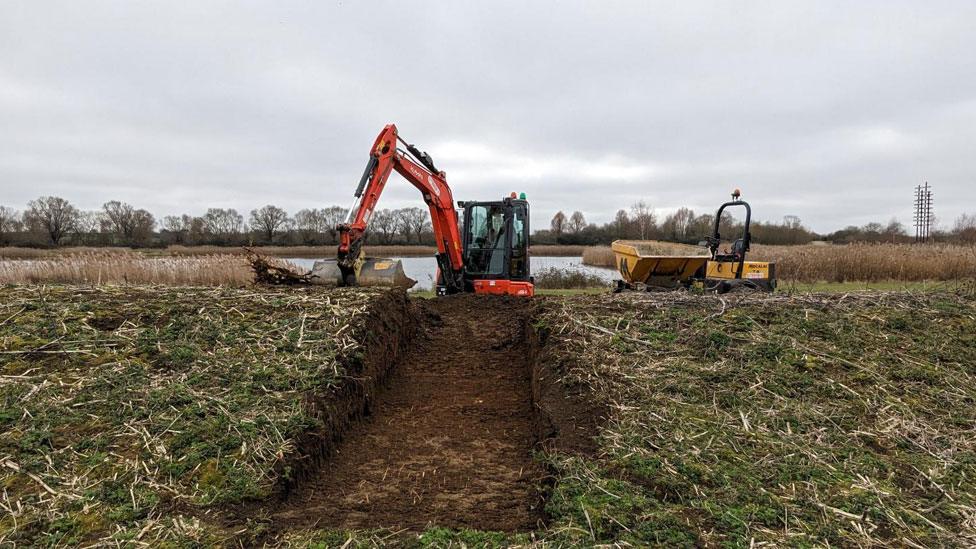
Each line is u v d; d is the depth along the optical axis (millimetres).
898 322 6629
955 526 3598
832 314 6793
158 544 3291
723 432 4547
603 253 30984
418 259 36844
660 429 4547
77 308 6391
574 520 3455
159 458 4133
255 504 3855
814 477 4023
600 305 7156
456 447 5312
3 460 4012
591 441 4441
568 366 5656
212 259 16953
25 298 6777
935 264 19125
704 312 6809
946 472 4203
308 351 5754
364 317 6520
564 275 20438
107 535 3381
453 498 4238
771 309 6895
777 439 4500
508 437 5559
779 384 5332
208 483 3963
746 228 10641
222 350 5707
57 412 4566
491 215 11016
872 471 4160
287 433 4516
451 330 8625
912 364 5801
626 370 5512
